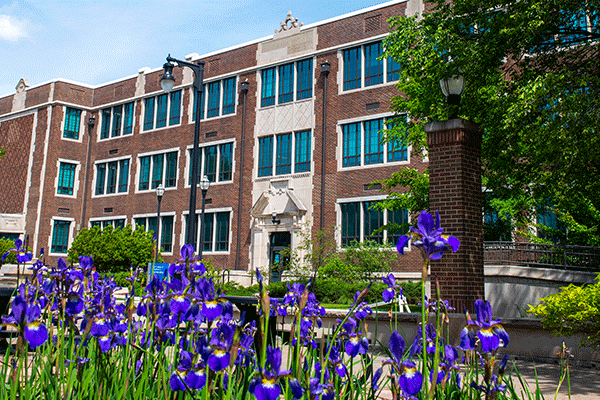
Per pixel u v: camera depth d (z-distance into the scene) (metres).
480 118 11.45
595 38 11.56
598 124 9.20
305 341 3.12
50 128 39.22
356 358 6.78
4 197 41.38
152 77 37.59
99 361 2.81
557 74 10.21
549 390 6.06
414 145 17.81
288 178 29.53
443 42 11.02
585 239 17.69
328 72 29.30
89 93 40.91
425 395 2.47
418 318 8.80
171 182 35.31
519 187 13.77
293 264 25.17
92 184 39.69
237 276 29.30
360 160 27.59
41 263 3.20
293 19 31.22
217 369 2.11
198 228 32.97
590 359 8.21
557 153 10.26
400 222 25.59
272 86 31.64
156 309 2.78
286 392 2.31
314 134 29.22
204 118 34.19
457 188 9.12
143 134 37.19
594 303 7.58
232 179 31.95
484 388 2.50
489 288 16.45
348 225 27.42
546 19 10.13
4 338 6.32
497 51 10.43
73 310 3.06
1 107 43.84
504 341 2.32
